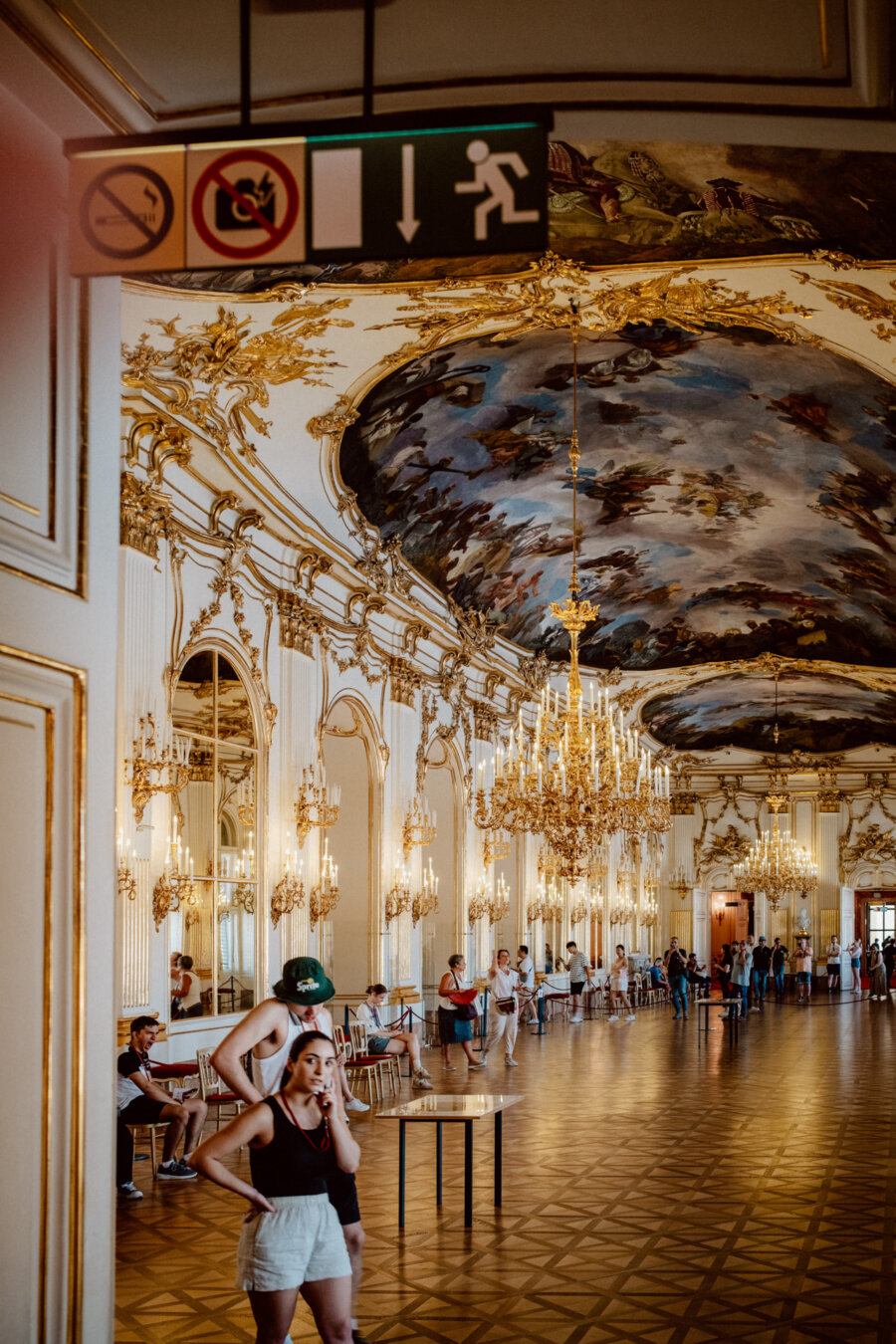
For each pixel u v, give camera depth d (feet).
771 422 49.32
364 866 57.11
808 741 117.29
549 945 85.87
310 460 44.39
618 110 14.83
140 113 14.70
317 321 35.96
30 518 13.57
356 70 14.43
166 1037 38.11
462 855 69.67
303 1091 15.61
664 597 76.74
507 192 12.00
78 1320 13.51
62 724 13.97
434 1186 30.30
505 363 43.73
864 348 38.86
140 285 31.48
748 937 120.47
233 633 44.04
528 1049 62.13
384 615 59.06
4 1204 12.52
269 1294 14.97
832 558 65.77
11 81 13.44
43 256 14.03
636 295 36.68
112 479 15.20
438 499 54.65
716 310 37.86
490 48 14.08
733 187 29.86
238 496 43.39
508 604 70.44
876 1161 33.19
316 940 50.62
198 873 41.11
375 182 12.18
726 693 101.09
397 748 60.03
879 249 31.32
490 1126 38.88
